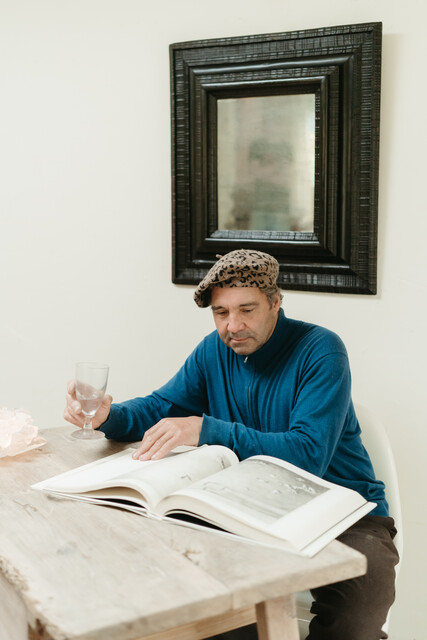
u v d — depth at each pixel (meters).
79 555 1.02
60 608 0.88
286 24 2.04
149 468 1.28
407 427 2.01
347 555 1.04
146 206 2.30
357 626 1.39
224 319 1.59
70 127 2.39
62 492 1.26
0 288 2.58
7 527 1.12
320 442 1.46
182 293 2.28
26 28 2.41
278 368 1.64
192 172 2.18
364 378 2.05
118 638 0.85
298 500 1.17
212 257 2.20
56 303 2.49
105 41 2.29
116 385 2.43
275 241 2.10
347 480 1.62
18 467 1.41
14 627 1.02
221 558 1.02
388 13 1.92
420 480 2.01
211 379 1.75
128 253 2.35
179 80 2.16
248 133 2.11
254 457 1.36
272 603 1.05
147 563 1.00
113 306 2.40
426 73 1.90
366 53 1.92
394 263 1.98
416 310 1.97
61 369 2.52
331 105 1.98
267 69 2.04
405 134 1.94
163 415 1.75
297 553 1.03
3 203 2.53
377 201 1.96
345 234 2.01
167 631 1.05
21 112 2.46
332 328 2.08
